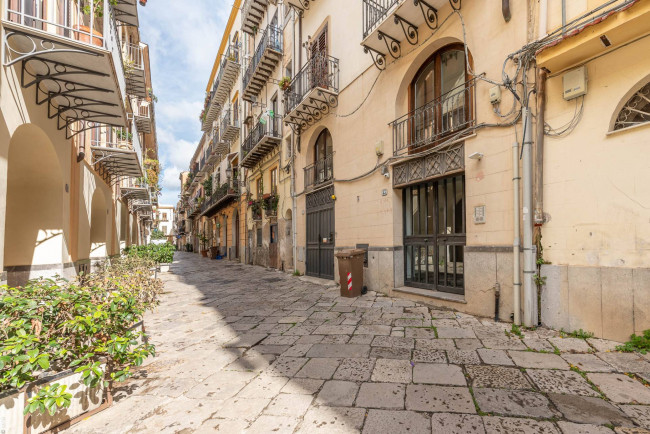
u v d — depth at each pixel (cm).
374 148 750
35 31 383
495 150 486
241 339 443
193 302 722
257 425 237
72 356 261
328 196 966
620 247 354
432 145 627
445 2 573
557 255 408
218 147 2348
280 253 1337
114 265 855
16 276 551
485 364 323
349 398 270
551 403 248
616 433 210
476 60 522
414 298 628
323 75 917
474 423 227
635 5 315
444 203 611
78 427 239
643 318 336
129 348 314
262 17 1600
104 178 1066
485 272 493
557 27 412
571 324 393
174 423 242
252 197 1723
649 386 269
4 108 377
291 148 1194
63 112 582
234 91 2105
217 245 2756
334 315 548
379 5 675
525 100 440
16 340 210
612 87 364
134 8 935
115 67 511
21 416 210
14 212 560
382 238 722
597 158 374
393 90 700
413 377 303
